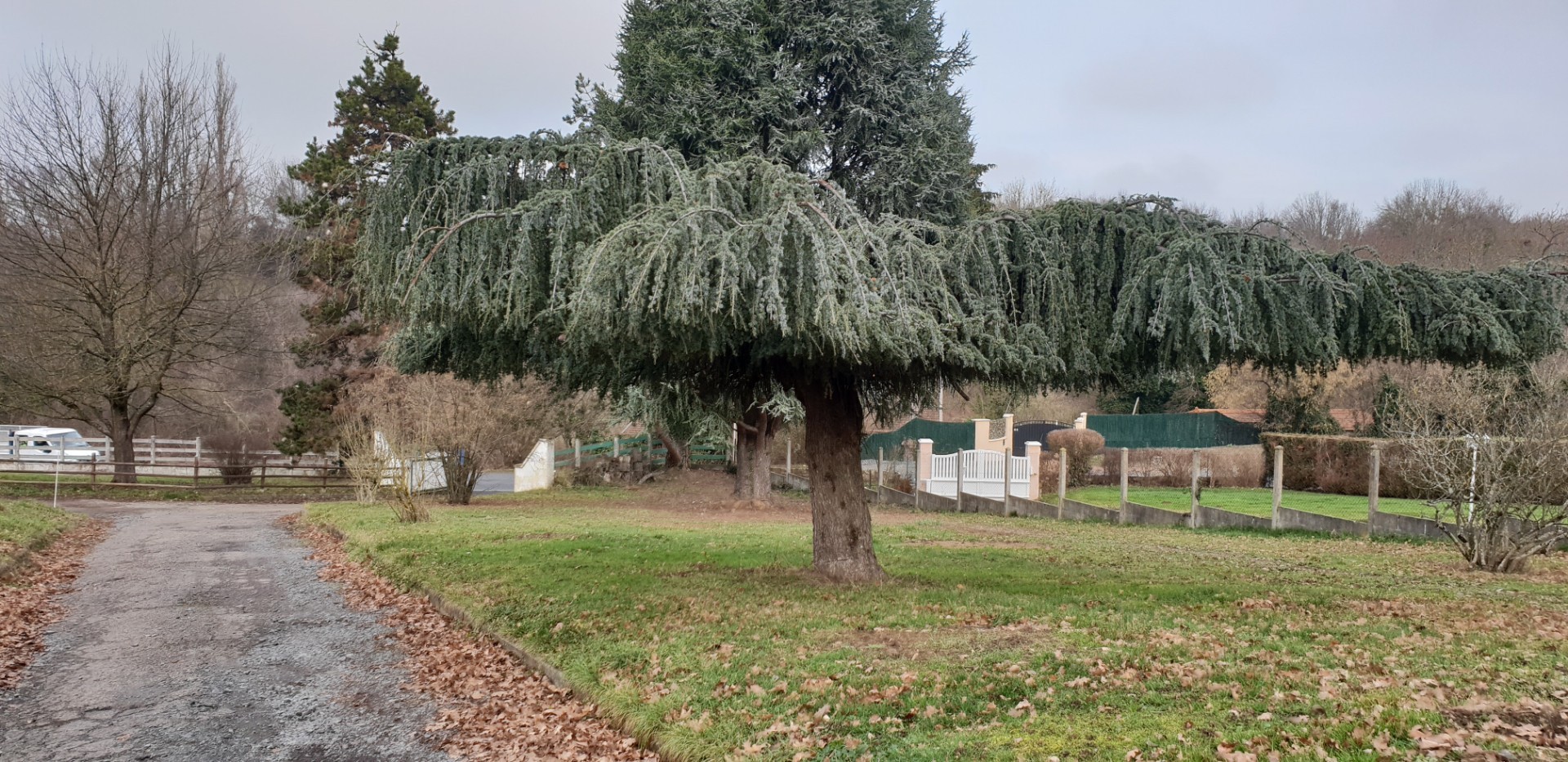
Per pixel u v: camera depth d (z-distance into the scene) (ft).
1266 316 29.60
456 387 79.71
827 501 35.53
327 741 20.92
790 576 35.68
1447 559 44.06
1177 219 30.45
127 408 95.04
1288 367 31.48
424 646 29.50
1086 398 143.64
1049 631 24.80
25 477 94.73
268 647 29.60
